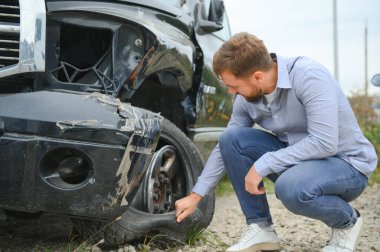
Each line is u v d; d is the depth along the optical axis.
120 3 3.54
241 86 2.78
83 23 3.19
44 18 2.77
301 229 4.08
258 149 3.06
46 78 3.05
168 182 3.40
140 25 3.22
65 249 3.26
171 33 3.73
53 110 2.61
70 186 2.62
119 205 2.71
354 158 2.90
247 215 3.13
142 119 2.75
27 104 2.62
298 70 2.77
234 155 3.07
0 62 2.73
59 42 3.17
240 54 2.68
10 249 3.30
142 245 3.25
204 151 4.46
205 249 3.34
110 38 3.33
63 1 3.20
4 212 2.99
